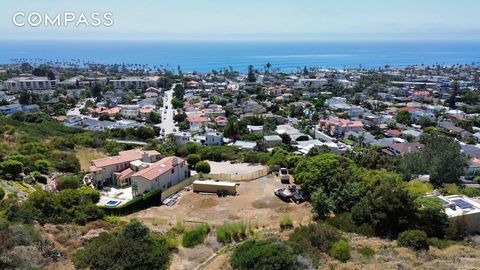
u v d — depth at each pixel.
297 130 112.88
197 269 28.44
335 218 39.38
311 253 28.34
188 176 60.28
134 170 59.16
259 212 44.62
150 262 25.89
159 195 48.53
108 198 52.00
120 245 26.56
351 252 30.12
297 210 44.91
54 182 53.94
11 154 62.19
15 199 40.94
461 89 195.00
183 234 35.78
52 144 74.75
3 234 28.45
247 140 100.19
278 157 67.25
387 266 26.83
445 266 27.03
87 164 67.62
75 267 25.77
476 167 71.06
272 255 25.05
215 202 48.03
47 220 37.59
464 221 37.59
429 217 36.59
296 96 182.00
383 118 130.75
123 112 144.50
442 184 56.16
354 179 47.66
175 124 131.38
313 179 47.94
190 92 198.00
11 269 24.56
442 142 61.00
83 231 35.66
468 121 124.38
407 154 64.19
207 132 105.50
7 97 177.75
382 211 36.69
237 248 28.86
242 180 56.91
